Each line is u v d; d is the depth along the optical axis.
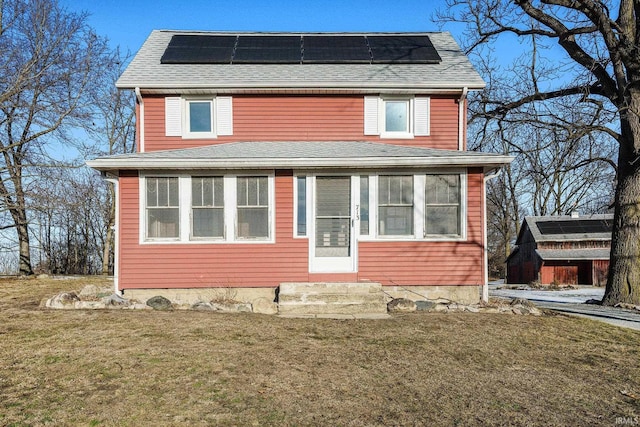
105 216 28.83
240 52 14.04
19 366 5.61
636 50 11.55
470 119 15.02
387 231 10.45
